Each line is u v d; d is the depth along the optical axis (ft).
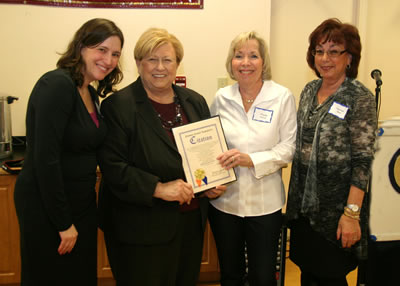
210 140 4.74
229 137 5.22
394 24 9.00
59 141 3.91
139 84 4.64
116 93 4.63
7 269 6.81
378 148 3.67
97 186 6.87
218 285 7.66
